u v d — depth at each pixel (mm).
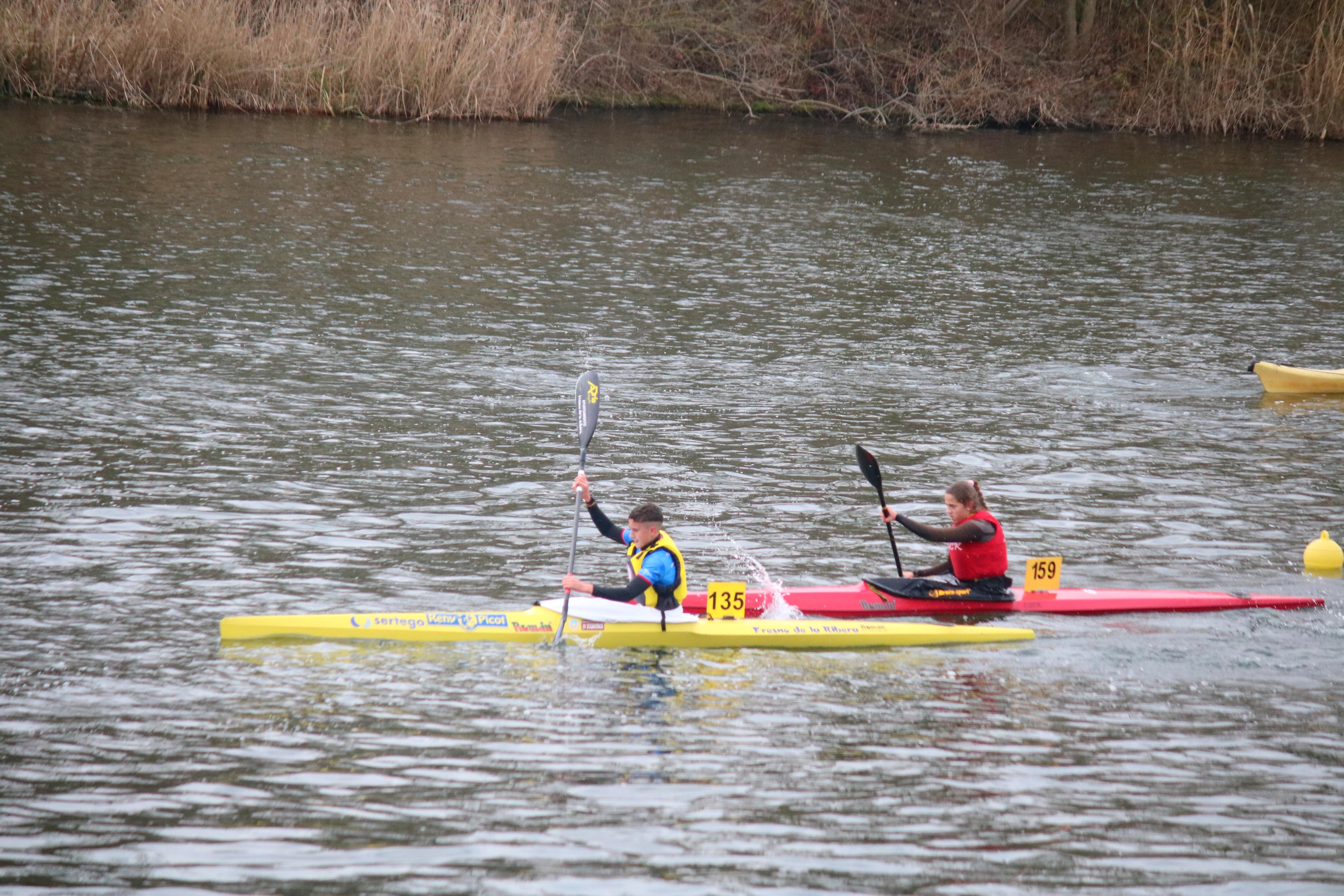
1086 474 48406
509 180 109000
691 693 29844
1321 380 60875
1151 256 92000
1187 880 22000
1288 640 34344
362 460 46656
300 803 23891
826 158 130750
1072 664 32438
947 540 35906
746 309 74125
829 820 23766
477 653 31812
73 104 126062
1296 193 118250
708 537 40969
